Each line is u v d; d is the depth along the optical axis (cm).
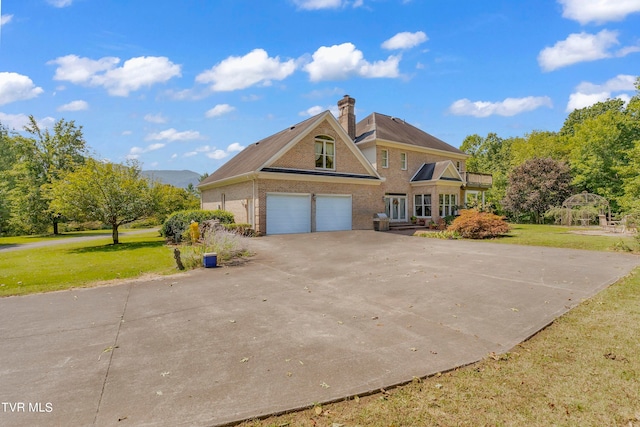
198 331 482
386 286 745
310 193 1964
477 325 498
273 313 562
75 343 441
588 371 354
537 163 3259
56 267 1016
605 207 2589
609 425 268
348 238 1666
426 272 888
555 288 710
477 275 845
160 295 686
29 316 555
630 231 1956
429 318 531
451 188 2719
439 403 300
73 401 305
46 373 360
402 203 2695
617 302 596
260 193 1772
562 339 442
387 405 298
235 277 854
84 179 1603
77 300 652
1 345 437
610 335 450
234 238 1184
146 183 1806
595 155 3188
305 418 281
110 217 1681
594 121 3253
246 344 434
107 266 1025
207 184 2548
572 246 1398
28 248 1722
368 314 554
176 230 1702
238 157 2830
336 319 530
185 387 328
